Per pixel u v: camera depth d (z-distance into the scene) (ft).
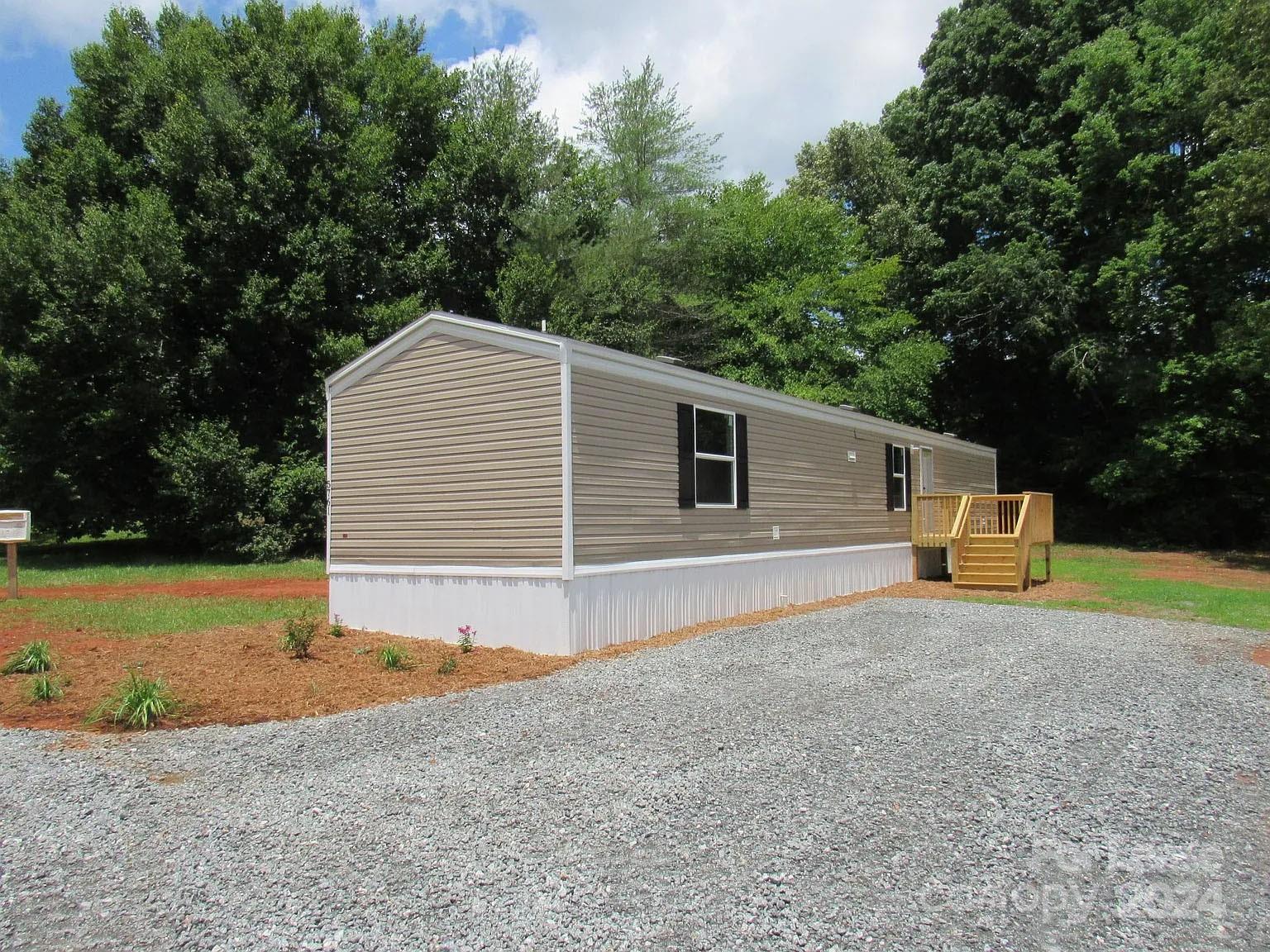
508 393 25.76
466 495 26.78
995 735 16.60
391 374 28.94
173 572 51.93
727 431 32.50
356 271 62.64
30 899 9.95
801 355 75.05
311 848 11.32
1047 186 79.00
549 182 75.46
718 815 12.43
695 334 76.89
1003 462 93.71
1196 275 71.82
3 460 57.62
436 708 18.71
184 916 9.47
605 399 26.07
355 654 24.63
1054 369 79.71
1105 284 74.49
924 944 8.89
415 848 11.28
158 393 57.36
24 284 53.16
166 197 57.62
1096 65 74.08
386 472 29.01
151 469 61.72
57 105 67.00
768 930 9.14
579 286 71.67
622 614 26.53
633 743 15.96
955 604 37.32
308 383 62.69
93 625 29.89
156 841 11.59
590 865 10.74
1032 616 33.32
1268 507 74.59
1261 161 54.85
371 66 71.82
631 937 8.99
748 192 80.94
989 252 82.84
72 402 56.49
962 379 94.63
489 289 70.69
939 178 86.79
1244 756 15.47
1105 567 60.08
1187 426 71.92
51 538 72.23
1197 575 54.39
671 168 81.82
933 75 90.84
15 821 12.34
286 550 59.47
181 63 59.88
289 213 60.23
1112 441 82.74
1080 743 16.16
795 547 36.73
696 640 27.12
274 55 62.54
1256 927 9.34
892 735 16.47
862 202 96.68
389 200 70.38
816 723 17.33
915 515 49.47
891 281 87.66
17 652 23.93
